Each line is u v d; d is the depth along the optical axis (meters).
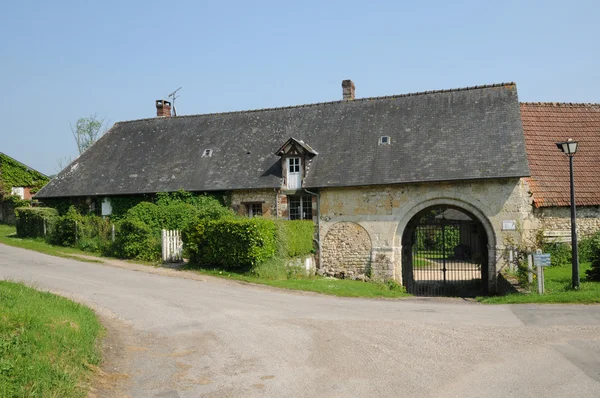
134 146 29.17
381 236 21.64
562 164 22.33
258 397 6.59
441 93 24.61
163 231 20.62
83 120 60.28
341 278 21.88
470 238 36.72
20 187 40.53
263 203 23.55
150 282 16.12
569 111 24.50
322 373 7.45
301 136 25.30
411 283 24.52
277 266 18.80
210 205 21.98
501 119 22.06
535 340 8.88
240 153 25.72
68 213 25.70
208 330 10.14
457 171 20.50
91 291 14.05
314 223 22.59
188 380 7.32
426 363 7.78
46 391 6.02
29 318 7.85
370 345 8.86
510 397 6.29
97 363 7.73
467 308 12.65
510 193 20.11
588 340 8.73
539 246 19.92
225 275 17.86
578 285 14.19
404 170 21.41
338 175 22.33
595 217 21.27
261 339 9.41
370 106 25.61
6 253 21.81
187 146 27.58
